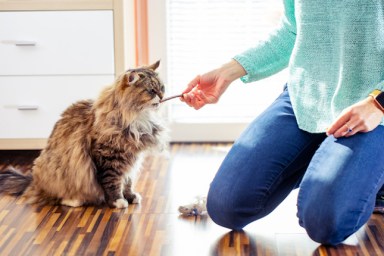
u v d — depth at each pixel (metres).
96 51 3.07
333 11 1.98
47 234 2.30
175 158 3.27
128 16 3.19
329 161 1.98
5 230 2.34
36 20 3.04
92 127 2.56
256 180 2.12
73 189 2.58
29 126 3.17
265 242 2.20
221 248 2.16
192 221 2.40
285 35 2.28
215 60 3.52
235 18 3.47
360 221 2.02
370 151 1.94
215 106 3.58
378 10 1.92
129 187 2.64
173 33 3.50
